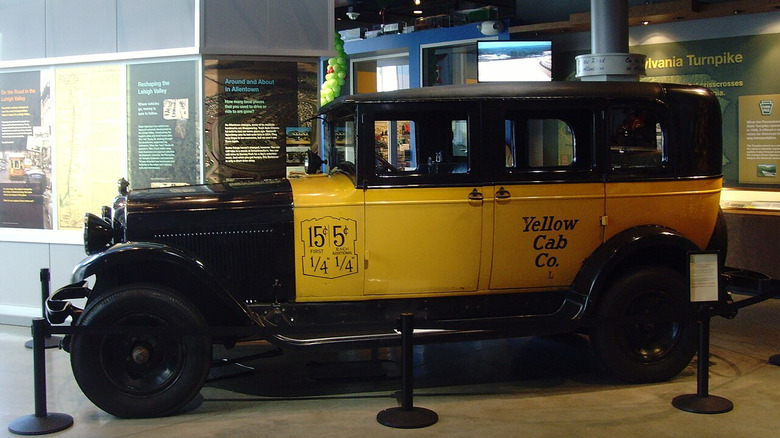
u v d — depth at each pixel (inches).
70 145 257.3
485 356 223.1
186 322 169.3
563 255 193.9
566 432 160.6
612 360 190.7
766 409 174.2
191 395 172.1
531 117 191.9
